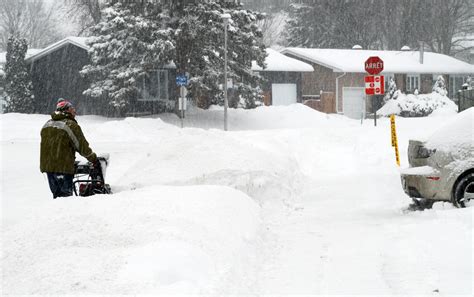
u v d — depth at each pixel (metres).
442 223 18.56
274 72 103.31
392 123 34.47
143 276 11.45
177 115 83.06
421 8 144.38
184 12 77.31
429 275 13.86
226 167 22.92
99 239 13.42
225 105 68.75
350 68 103.31
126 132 62.75
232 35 78.94
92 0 113.94
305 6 159.12
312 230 19.09
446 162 20.56
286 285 13.56
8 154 43.88
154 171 23.12
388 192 26.03
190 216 14.96
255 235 16.59
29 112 91.69
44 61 92.44
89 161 19.02
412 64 111.44
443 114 93.38
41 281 11.41
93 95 80.62
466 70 115.19
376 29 150.50
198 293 11.01
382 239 17.59
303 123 84.19
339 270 14.69
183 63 78.94
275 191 23.22
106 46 79.19
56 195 19.03
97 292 10.89
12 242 13.57
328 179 30.77
